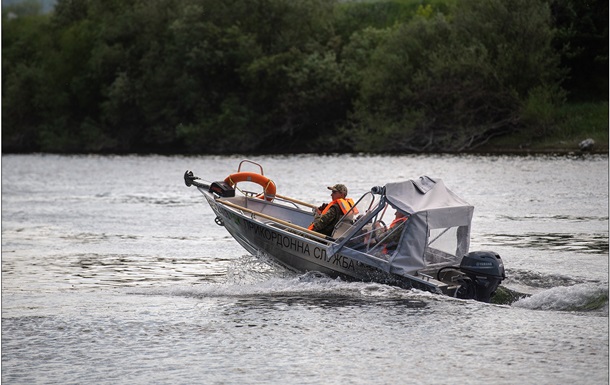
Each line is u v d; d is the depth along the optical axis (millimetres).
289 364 21781
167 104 157000
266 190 35844
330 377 20750
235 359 22281
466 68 120562
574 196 63156
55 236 47656
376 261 28938
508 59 120062
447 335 24141
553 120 116188
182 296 30234
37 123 174000
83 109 170875
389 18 155750
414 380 20469
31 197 73250
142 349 23422
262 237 32219
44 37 177250
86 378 21047
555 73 121125
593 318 25969
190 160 125312
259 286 31266
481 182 75062
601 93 123750
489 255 27625
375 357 22234
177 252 40906
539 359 21922
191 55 148750
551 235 43812
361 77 138750
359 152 128750
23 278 34500
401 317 25969
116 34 164250
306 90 142125
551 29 125625
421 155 114375
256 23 152750
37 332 25391
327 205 32188
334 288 29844
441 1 153875
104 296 30609
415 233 28188
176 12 161000
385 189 28594
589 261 35719
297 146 145750
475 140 121812
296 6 150125
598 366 21344
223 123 148250
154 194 74312
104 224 52812
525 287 31062
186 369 21578
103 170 108438
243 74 149500
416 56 127312
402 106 126312
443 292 28094
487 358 22062
